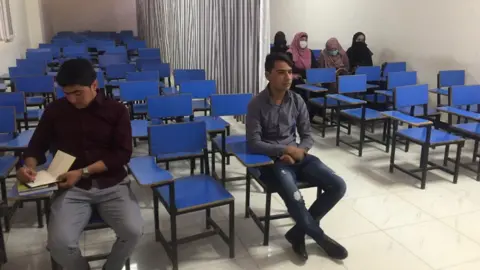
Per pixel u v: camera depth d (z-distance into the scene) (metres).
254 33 4.27
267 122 2.42
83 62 1.77
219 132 2.96
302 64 5.41
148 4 9.48
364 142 4.23
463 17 4.60
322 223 2.69
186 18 6.51
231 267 2.21
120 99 3.78
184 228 2.61
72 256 1.70
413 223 2.71
